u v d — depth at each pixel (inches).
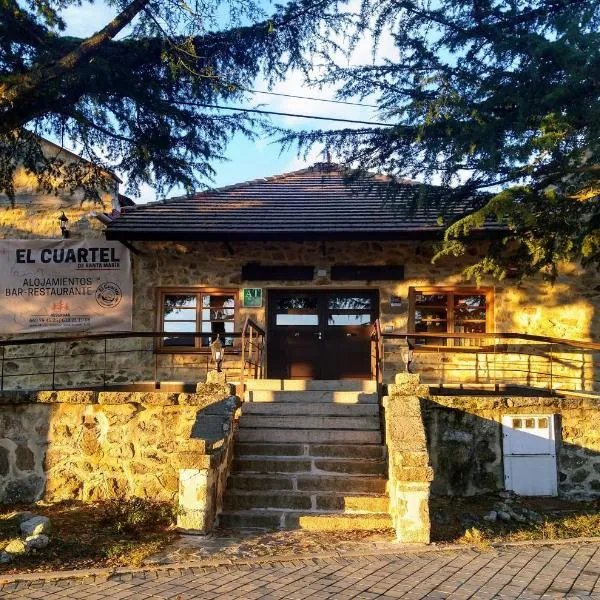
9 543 243.0
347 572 219.5
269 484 302.5
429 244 401.1
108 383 495.8
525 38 307.1
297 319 511.8
